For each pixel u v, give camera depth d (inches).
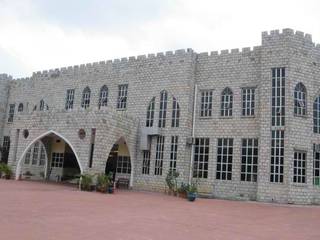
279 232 573.0
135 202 877.8
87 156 1173.1
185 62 1301.7
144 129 1338.6
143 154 1339.8
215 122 1239.5
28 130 1373.0
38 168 1653.5
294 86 1103.6
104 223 547.8
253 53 1208.2
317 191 1110.4
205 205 917.8
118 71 1467.8
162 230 526.0
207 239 484.4
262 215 776.3
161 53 1366.9
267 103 1119.0
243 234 536.7
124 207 763.4
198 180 1230.9
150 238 463.8
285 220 717.3
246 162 1160.2
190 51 1299.2
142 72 1402.6
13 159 1395.2
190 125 1270.9
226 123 1218.0
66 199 824.9
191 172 1242.0
